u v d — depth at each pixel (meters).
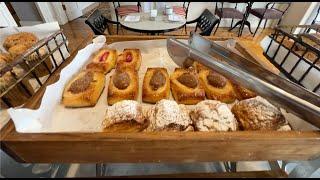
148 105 0.40
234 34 1.55
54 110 0.37
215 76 0.43
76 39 1.30
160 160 0.30
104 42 0.54
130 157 0.29
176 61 0.48
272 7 1.49
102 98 0.41
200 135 0.27
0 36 0.55
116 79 0.42
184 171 0.44
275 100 0.29
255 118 0.33
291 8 1.53
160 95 0.40
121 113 0.33
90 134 0.26
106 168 0.43
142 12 1.20
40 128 0.29
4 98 0.35
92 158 0.29
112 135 0.26
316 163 0.31
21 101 0.38
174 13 1.18
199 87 0.42
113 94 0.39
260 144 0.27
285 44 0.48
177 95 0.41
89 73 0.43
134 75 0.44
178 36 0.55
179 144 0.27
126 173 0.43
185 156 0.29
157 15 1.13
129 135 0.26
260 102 0.36
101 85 0.42
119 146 0.27
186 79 0.42
